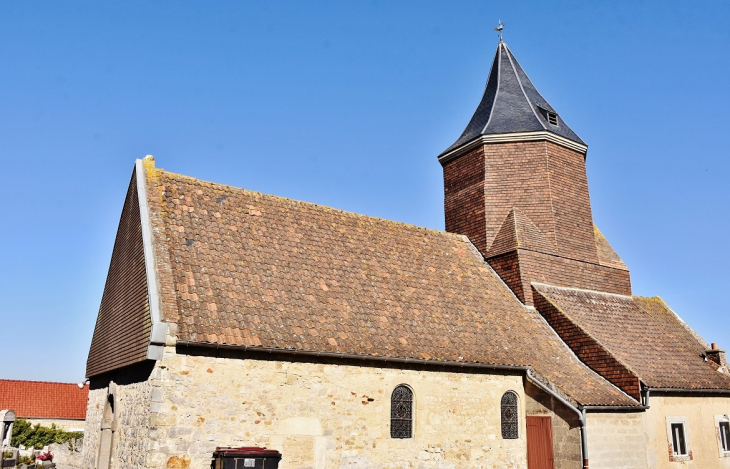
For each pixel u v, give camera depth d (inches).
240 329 446.6
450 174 848.3
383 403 494.6
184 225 527.5
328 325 497.7
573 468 529.7
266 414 441.7
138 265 502.0
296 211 633.0
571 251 764.0
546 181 768.9
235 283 492.1
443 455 513.0
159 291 440.8
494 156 796.0
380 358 490.0
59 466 995.3
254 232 568.1
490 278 709.3
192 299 453.1
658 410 618.2
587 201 813.9
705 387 668.7
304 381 462.9
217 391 426.6
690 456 637.9
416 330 545.0
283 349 448.5
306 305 508.7
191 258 494.3
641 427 590.2
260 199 619.5
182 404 412.2
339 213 671.1
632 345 689.6
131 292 519.2
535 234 741.9
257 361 447.2
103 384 623.8
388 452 487.5
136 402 452.4
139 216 519.2
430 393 519.8
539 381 564.7
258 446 432.8
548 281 719.7
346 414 474.6
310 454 452.4
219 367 431.5
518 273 700.7
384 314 546.6
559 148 800.9
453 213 822.5
